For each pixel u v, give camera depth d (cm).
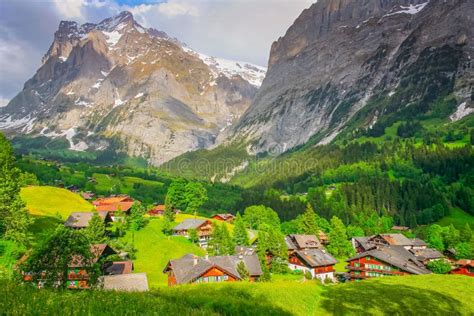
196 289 5475
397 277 8469
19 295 2419
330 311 5709
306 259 11069
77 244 3878
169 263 8219
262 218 17425
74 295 2709
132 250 10600
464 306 6288
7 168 7988
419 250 13312
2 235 6994
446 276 8538
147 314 2652
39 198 14588
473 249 13475
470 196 19175
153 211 17250
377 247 12112
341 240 14425
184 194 17812
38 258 3734
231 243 10650
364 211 19738
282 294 5847
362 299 6288
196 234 12650
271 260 10956
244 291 5594
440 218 18538
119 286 6028
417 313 5788
